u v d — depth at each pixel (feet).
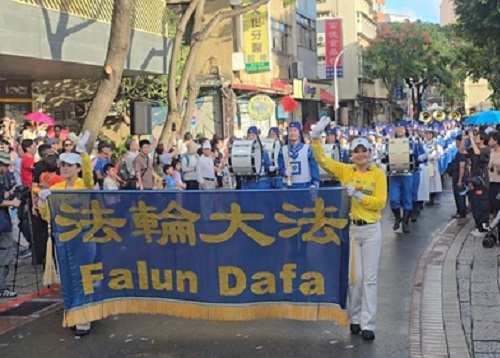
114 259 23.91
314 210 22.22
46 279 28.55
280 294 22.79
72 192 23.52
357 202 22.30
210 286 23.17
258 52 98.02
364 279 22.41
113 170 39.65
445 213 54.29
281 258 22.65
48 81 73.72
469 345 21.35
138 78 80.12
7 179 32.94
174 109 60.49
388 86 182.50
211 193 22.79
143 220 23.45
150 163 46.62
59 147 48.52
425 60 171.22
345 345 21.95
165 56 67.51
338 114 121.39
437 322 24.02
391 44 170.60
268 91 102.58
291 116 119.96
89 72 62.23
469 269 31.94
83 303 23.61
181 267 23.39
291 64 118.42
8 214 30.04
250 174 45.91
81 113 78.48
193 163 57.82
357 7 182.39
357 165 22.68
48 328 24.90
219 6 96.37
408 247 39.11
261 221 22.63
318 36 158.61
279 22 114.52
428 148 58.49
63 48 51.78
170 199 23.11
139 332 24.02
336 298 22.35
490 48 101.24
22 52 47.62
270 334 23.32
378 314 25.38
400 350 21.27
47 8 50.31
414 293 28.27
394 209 45.27
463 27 95.96
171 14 88.69
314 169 40.86
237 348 22.00
